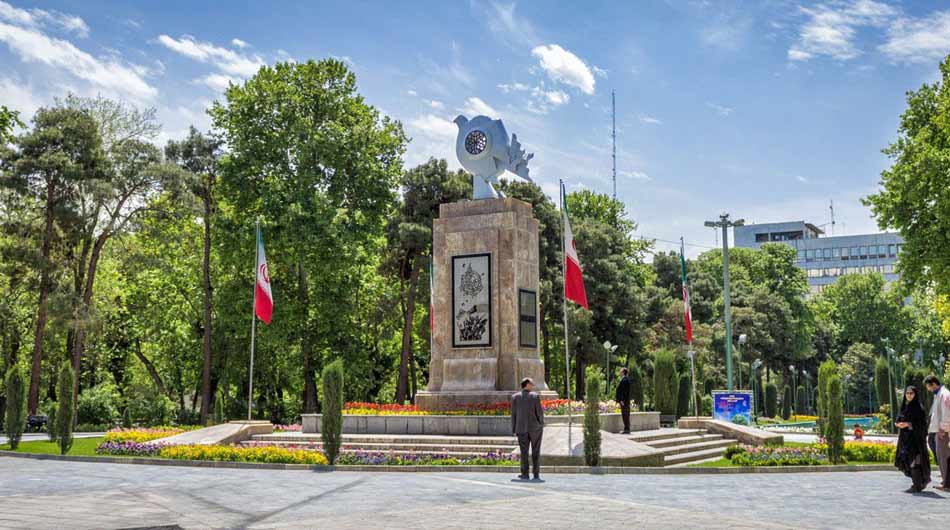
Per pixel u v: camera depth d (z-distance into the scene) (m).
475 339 29.62
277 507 13.92
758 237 179.12
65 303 43.53
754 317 80.38
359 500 14.77
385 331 54.50
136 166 46.56
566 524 11.89
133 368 65.00
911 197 39.88
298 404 58.16
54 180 44.25
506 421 25.22
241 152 46.62
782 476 19.88
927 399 42.94
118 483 17.95
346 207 48.38
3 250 43.31
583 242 60.62
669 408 40.09
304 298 47.94
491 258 29.84
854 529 11.62
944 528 11.76
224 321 47.12
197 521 12.37
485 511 13.20
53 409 32.25
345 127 48.44
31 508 13.44
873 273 112.44
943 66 43.00
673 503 14.40
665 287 80.50
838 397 22.97
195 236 56.47
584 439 20.84
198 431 27.81
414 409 29.69
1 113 33.66
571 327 54.97
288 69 48.56
